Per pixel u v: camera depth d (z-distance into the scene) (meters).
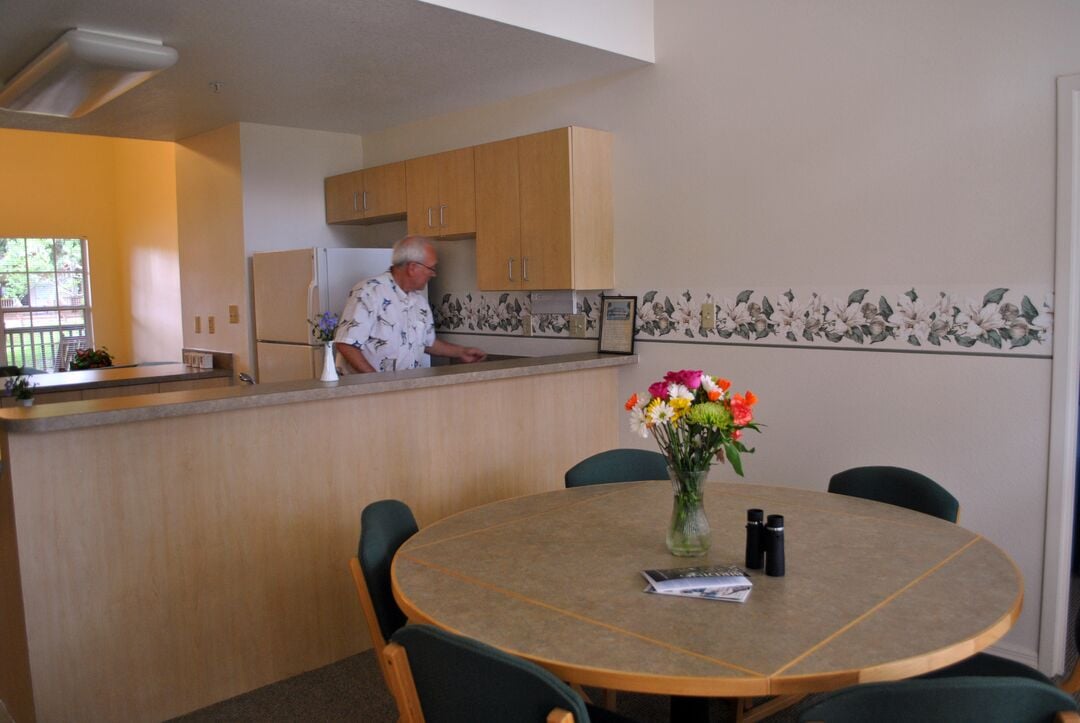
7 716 2.72
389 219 5.14
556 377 3.83
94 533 2.53
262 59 3.61
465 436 3.47
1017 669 1.99
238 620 2.85
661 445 2.02
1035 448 2.81
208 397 2.73
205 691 2.79
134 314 7.75
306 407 2.98
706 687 1.41
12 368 4.51
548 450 3.81
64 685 2.49
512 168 4.10
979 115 2.87
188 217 5.59
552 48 3.55
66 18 3.01
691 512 2.01
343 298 4.66
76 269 7.90
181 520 2.71
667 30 3.77
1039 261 2.76
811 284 3.36
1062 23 2.68
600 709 1.92
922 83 3.00
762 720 2.58
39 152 7.53
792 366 3.45
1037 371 2.79
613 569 1.95
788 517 2.34
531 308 4.54
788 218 3.41
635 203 3.96
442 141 4.89
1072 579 3.73
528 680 1.35
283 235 5.19
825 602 1.72
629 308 4.03
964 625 1.60
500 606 1.74
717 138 3.62
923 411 3.07
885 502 2.60
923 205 3.03
